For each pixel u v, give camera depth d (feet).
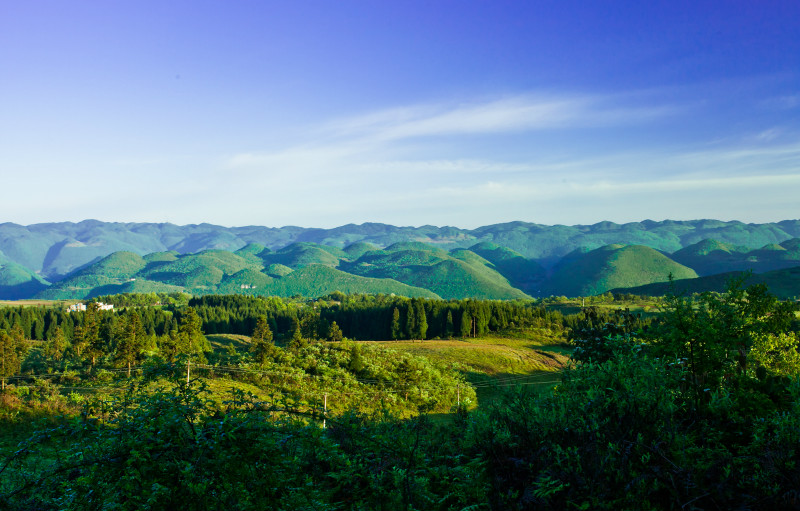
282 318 453.17
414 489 14.12
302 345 196.34
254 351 190.60
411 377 151.53
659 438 13.60
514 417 16.07
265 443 12.69
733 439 14.71
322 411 15.61
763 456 12.55
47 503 12.35
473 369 220.84
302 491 12.99
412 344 301.22
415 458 15.42
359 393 133.59
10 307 428.56
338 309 468.34
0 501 11.89
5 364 164.76
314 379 149.18
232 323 447.42
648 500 12.11
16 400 84.33
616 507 11.88
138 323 200.03
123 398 13.23
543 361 256.11
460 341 327.26
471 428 16.48
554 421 15.24
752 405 15.60
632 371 16.88
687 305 22.77
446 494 14.42
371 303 621.72
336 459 15.01
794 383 15.25
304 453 15.12
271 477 12.37
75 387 141.08
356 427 16.69
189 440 12.55
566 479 13.03
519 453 15.14
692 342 21.42
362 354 186.70
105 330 250.16
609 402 15.05
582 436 14.25
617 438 13.92
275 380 145.48
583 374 18.01
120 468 11.78
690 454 13.23
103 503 11.27
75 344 226.17
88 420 12.71
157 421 12.10
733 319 22.98
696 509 11.35
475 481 14.07
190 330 212.23
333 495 14.79
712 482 12.21
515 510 13.29
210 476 11.94
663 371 16.71
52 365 202.08
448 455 16.67
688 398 16.78
